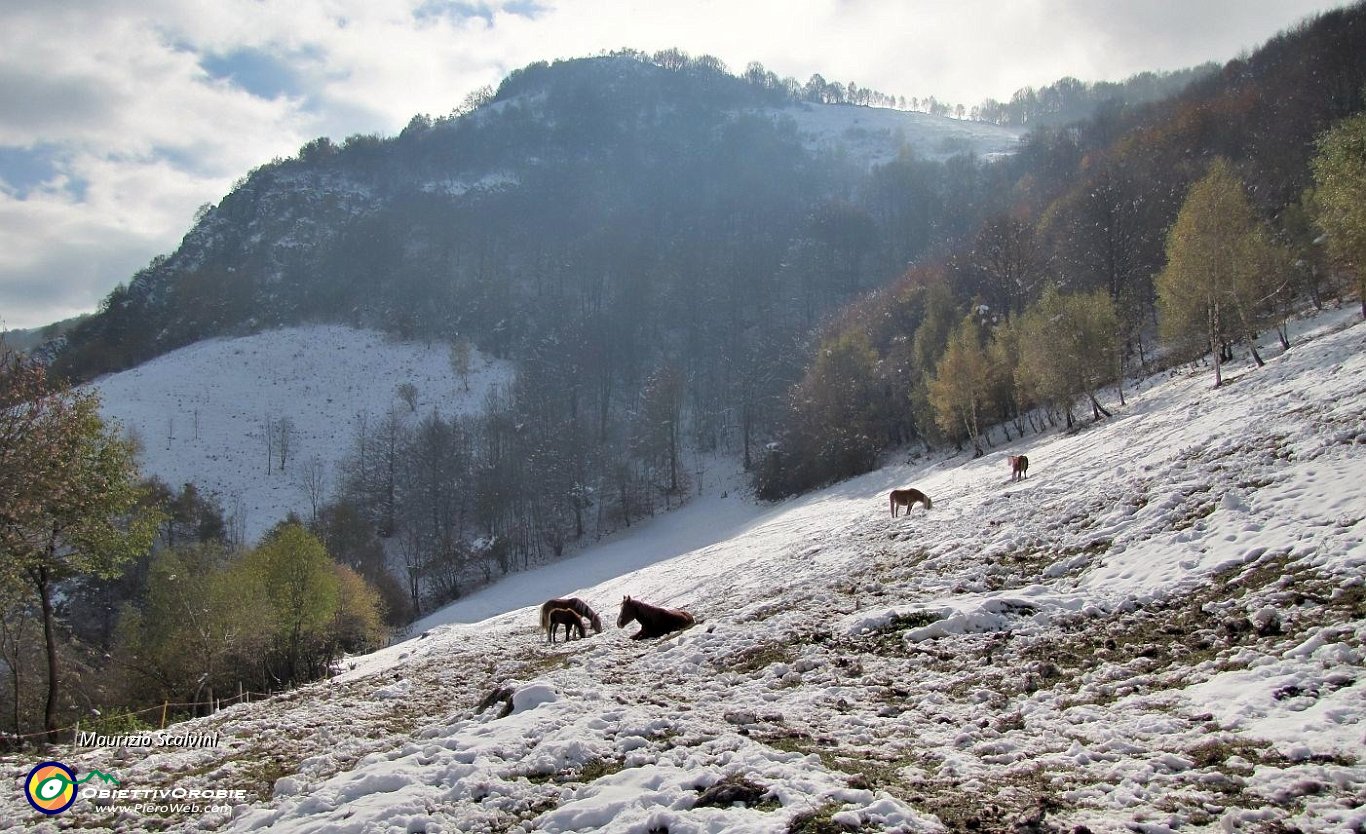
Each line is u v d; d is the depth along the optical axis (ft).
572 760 24.70
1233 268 118.32
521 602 203.92
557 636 79.46
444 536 264.72
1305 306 157.07
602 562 229.66
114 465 71.61
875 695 33.78
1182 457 61.26
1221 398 87.76
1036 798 20.58
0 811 26.78
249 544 273.54
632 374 421.59
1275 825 17.95
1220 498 47.67
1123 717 26.73
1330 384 64.28
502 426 312.91
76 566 71.92
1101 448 94.22
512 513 278.87
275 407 391.86
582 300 524.52
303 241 631.97
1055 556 51.75
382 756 26.99
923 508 99.14
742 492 275.80
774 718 30.12
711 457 334.85
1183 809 19.21
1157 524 48.57
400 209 655.35
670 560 161.89
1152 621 36.27
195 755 32.91
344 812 21.66
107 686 120.88
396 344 472.44
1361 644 27.09
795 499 226.99
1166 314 139.85
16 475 61.93
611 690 35.91
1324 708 23.41
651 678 43.42
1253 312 128.98
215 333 500.33
